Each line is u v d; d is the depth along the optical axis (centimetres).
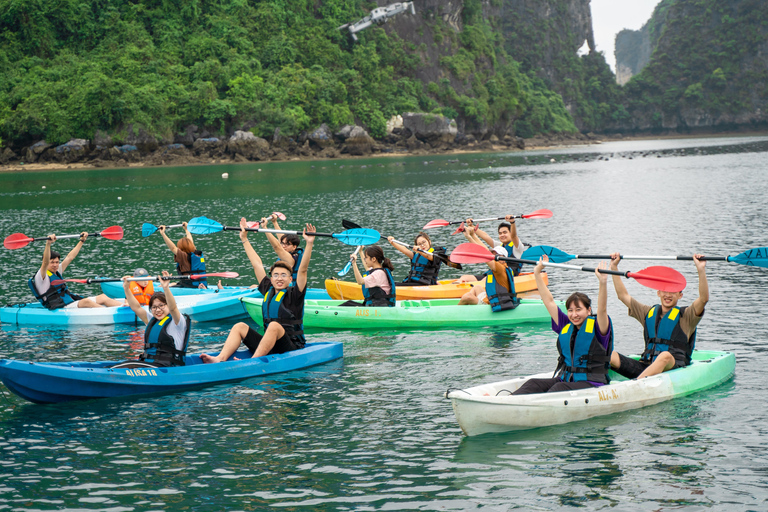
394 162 7419
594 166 5953
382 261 1137
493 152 10550
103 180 5178
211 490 536
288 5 10169
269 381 816
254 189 4091
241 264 1661
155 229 1284
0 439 647
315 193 3716
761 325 1006
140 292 1150
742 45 18875
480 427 635
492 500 512
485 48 12662
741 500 502
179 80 8188
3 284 1475
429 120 9962
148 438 645
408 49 11200
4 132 7169
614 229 2097
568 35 18375
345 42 10519
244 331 863
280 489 537
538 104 14812
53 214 2931
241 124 8175
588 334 682
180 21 9100
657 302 1195
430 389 777
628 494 516
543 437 629
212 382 809
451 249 1920
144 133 7338
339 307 1105
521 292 1322
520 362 875
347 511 499
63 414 712
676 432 630
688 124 18825
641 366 748
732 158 6378
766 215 2261
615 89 18925
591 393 670
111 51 8375
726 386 754
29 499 525
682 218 2283
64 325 1129
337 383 806
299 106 8706
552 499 512
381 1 11462
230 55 8869
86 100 7219
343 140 9056
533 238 1970
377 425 669
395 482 545
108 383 745
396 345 984
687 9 19475
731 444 600
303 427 667
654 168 5300
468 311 1102
